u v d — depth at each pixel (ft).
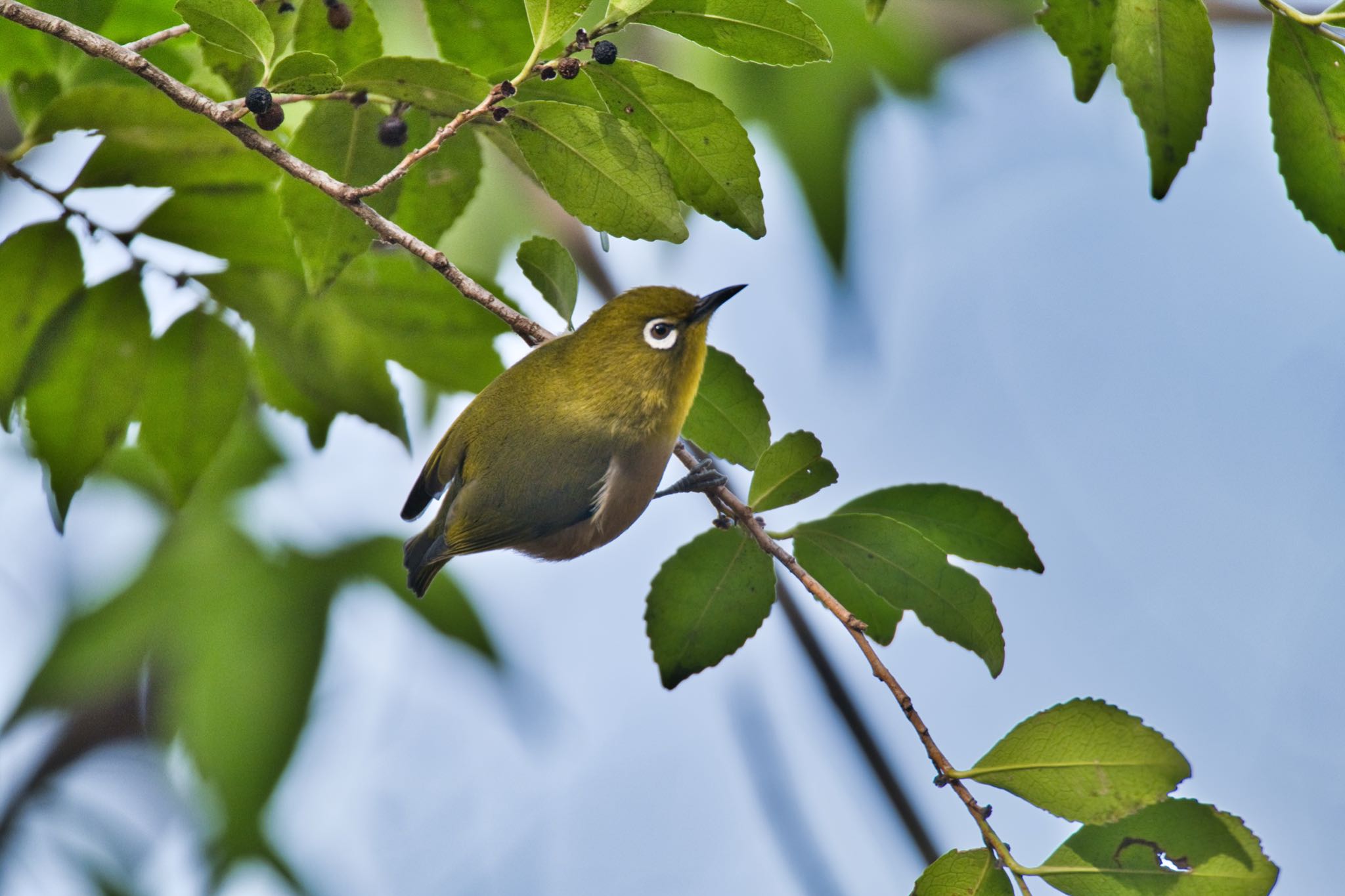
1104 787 17.88
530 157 19.67
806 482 20.57
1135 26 19.69
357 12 21.15
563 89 19.15
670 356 23.00
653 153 19.56
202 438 24.23
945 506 20.92
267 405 26.17
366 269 24.11
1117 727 17.93
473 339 25.23
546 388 23.75
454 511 23.85
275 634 35.22
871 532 20.10
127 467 36.52
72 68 22.66
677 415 23.17
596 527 24.04
